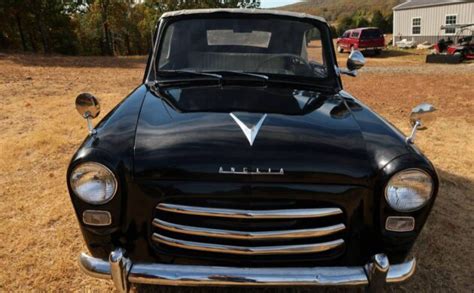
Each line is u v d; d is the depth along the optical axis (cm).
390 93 1055
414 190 208
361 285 213
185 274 208
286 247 213
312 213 209
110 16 3366
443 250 321
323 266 219
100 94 926
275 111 254
